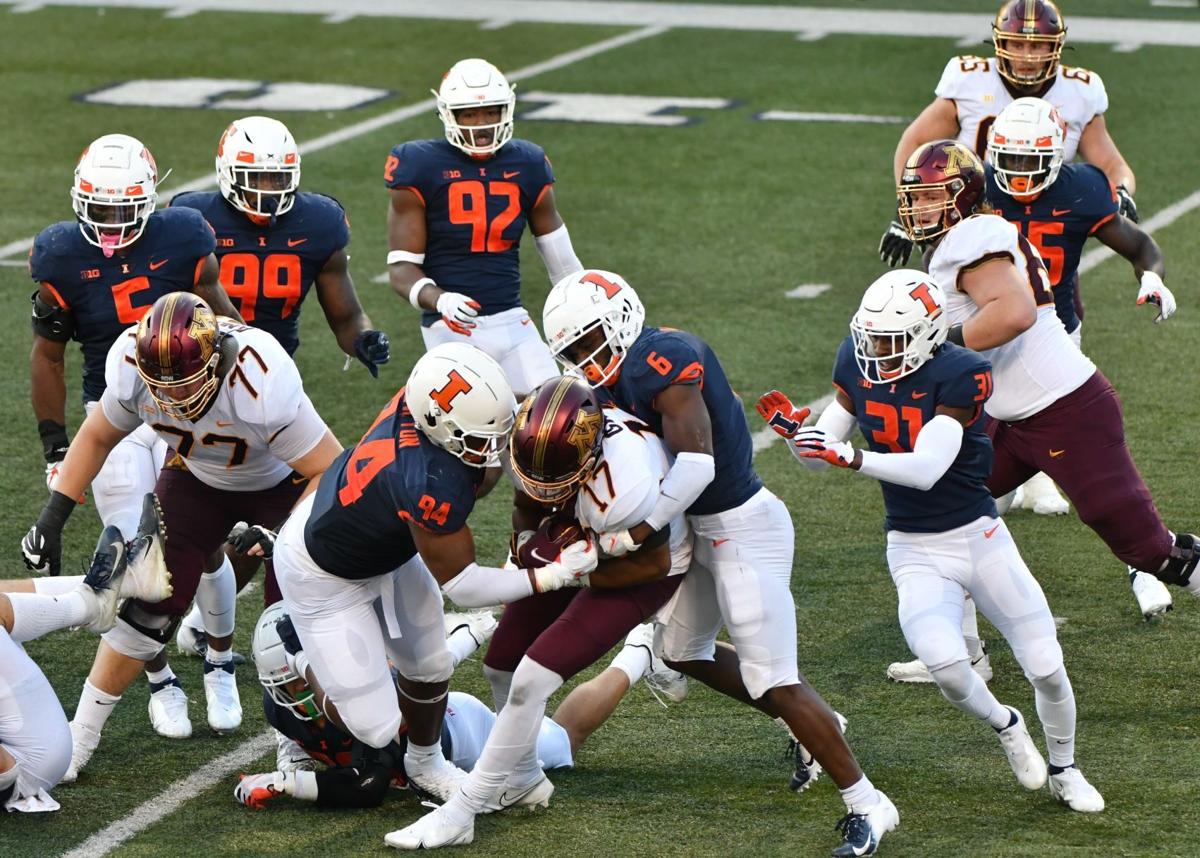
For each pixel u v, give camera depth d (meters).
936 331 15.55
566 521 14.84
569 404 14.04
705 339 30.80
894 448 16.06
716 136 45.62
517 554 14.93
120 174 17.86
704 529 15.58
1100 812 15.80
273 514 17.66
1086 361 18.77
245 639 20.30
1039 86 23.62
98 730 17.05
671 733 17.86
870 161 43.19
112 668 16.89
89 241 18.12
